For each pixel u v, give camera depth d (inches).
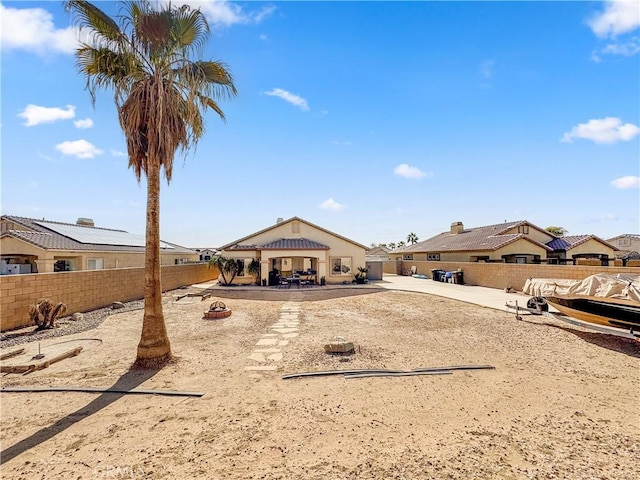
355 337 414.3
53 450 175.2
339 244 1095.6
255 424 202.5
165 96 315.3
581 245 1150.3
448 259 1323.8
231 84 357.7
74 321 495.8
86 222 1248.8
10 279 438.3
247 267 1036.5
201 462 164.2
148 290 316.5
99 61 306.0
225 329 460.1
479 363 317.4
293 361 323.9
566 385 265.3
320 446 178.7
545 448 177.0
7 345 366.3
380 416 213.0
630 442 182.5
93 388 254.8
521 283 826.8
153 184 320.8
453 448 176.9
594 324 415.5
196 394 245.1
